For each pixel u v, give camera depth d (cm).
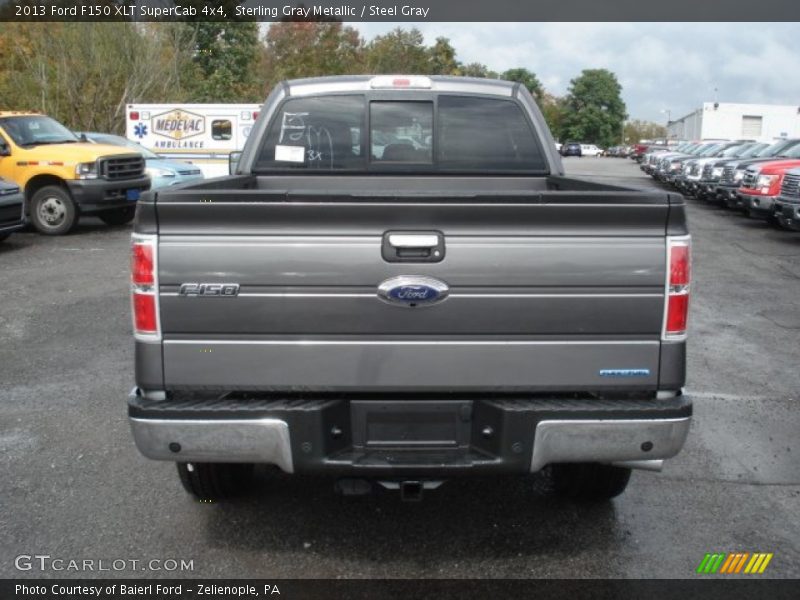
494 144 525
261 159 525
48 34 2844
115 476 465
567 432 324
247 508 425
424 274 320
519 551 381
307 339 323
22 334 785
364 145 523
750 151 2492
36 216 1480
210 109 2317
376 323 321
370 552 380
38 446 509
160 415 321
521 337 324
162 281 320
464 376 325
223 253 318
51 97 2909
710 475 473
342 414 332
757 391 630
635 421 323
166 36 3228
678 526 409
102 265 1167
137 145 1920
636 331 326
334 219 317
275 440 322
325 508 426
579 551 381
